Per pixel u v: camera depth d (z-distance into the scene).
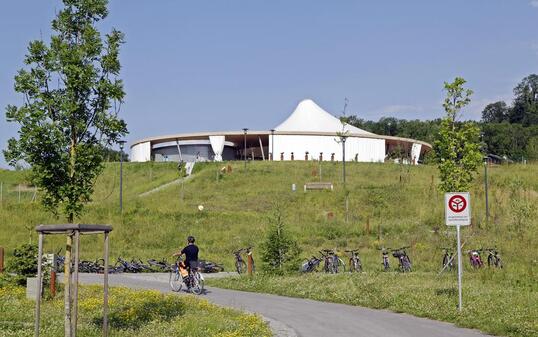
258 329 12.25
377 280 21.06
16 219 41.03
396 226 39.41
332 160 80.31
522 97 159.38
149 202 51.19
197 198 54.44
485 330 12.39
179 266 20.33
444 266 23.97
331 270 25.62
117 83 11.00
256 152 101.50
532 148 106.19
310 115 97.00
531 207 36.38
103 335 10.20
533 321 12.84
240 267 27.00
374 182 58.72
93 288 19.03
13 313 13.88
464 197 15.31
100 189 64.94
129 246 36.25
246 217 43.47
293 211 46.94
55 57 10.51
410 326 13.15
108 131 10.87
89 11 11.05
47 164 10.31
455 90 27.34
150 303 15.66
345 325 13.36
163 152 98.50
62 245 35.22
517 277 20.70
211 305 15.60
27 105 10.33
